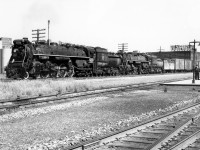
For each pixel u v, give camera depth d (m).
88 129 8.51
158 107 12.88
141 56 55.19
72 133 8.05
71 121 9.68
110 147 6.23
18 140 7.29
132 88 21.72
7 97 14.90
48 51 29.19
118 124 9.16
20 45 27.16
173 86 24.44
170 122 8.93
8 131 8.26
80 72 34.59
